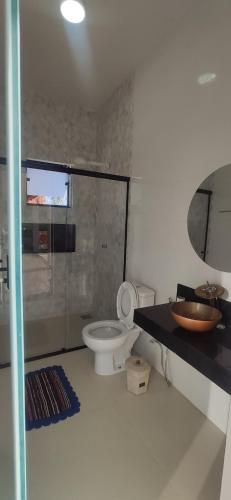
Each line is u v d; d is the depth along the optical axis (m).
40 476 1.36
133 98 2.46
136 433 1.64
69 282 3.36
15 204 0.51
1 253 0.93
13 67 0.48
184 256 1.92
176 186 1.97
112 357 2.18
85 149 3.27
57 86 2.73
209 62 1.64
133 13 1.78
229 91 1.52
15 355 0.56
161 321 1.47
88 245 3.41
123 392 2.00
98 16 1.81
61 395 1.94
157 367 2.27
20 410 0.58
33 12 1.77
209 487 1.33
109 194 2.99
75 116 3.17
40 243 3.08
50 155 3.07
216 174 1.64
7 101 0.49
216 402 1.70
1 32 0.55
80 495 1.27
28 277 3.11
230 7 1.48
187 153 1.85
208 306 1.58
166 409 1.84
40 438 1.58
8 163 0.51
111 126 2.91
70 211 3.21
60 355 2.49
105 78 2.57
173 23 1.87
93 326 2.33
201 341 1.25
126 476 1.37
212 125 1.64
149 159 2.26
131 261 2.62
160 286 2.19
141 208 2.41
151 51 2.16
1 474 0.81
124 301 2.39
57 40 2.04
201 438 1.62
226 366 1.05
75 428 1.67
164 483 1.34
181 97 1.87
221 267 1.64
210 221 1.70
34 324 3.14
